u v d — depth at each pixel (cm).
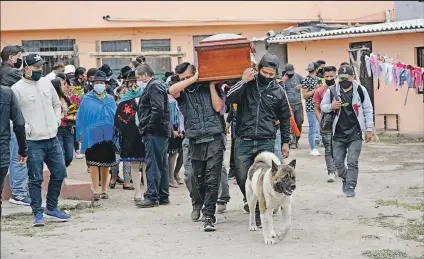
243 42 825
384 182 1191
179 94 859
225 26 2831
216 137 857
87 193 1065
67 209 1017
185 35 2820
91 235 845
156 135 1016
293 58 2409
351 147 1029
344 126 1027
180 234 841
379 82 2020
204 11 2802
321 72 1591
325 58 2284
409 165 1389
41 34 2727
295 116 1642
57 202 948
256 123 848
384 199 1036
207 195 859
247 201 848
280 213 945
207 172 859
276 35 2467
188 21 2794
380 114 2050
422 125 1944
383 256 712
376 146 1725
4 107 752
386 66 1762
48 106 896
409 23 1952
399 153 1577
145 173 1141
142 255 741
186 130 864
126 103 1059
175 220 930
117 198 1122
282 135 871
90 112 1080
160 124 1014
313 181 1228
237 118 864
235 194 1118
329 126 1038
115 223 916
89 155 1086
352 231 833
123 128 1051
